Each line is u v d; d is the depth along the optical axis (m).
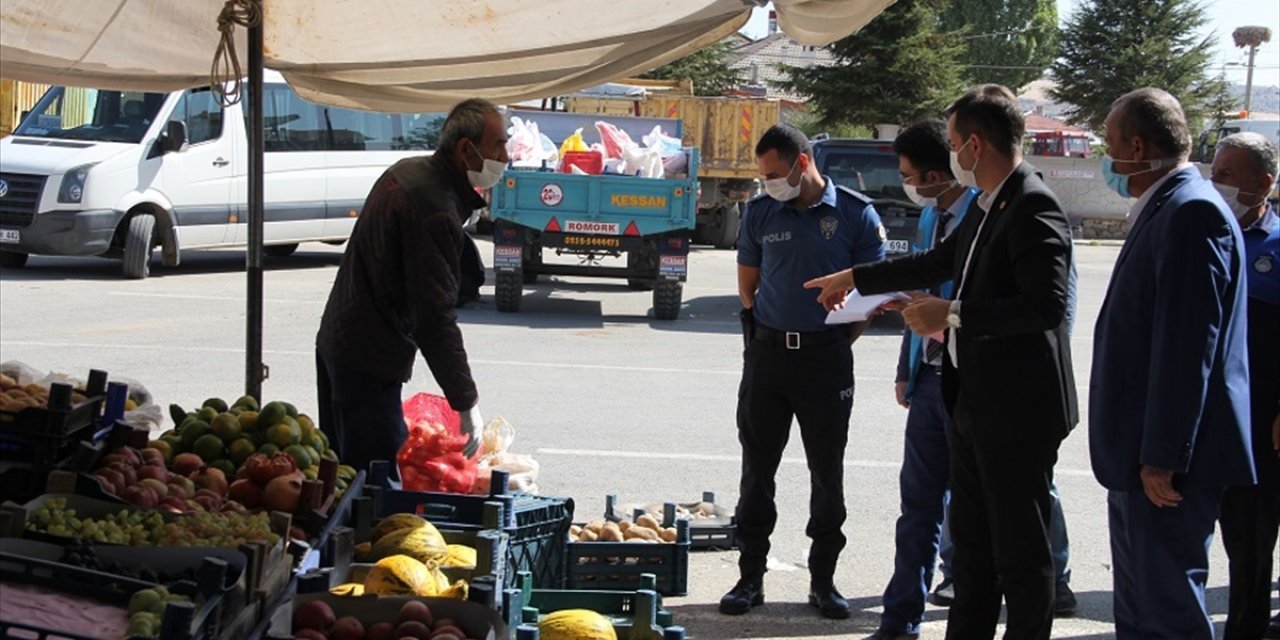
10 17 5.62
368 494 4.77
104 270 17.80
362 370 5.37
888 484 8.83
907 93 41.69
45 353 11.72
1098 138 49.34
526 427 9.92
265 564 3.52
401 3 5.57
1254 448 5.41
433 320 5.13
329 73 6.38
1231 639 5.57
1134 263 4.47
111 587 3.13
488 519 4.73
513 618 3.83
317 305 15.57
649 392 11.54
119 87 6.34
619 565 5.73
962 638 4.75
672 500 8.16
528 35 5.80
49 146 16.83
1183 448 4.30
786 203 5.86
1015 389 4.39
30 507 3.64
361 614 3.58
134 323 13.62
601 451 9.32
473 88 6.36
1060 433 4.44
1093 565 7.24
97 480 3.89
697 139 26.14
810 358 5.88
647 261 16.41
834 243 5.81
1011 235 4.34
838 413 5.94
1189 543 4.49
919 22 41.59
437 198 5.18
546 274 16.53
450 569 4.22
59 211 16.39
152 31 5.89
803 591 6.55
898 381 6.06
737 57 56.50
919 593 5.74
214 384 10.74
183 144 17.31
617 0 5.32
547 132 19.84
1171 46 48.19
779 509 8.09
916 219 15.94
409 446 6.21
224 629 3.15
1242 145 5.45
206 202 17.66
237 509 4.22
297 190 18.69
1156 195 4.47
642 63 5.89
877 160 16.34
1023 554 4.45
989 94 4.44
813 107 43.19
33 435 4.23
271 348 12.56
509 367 12.36
